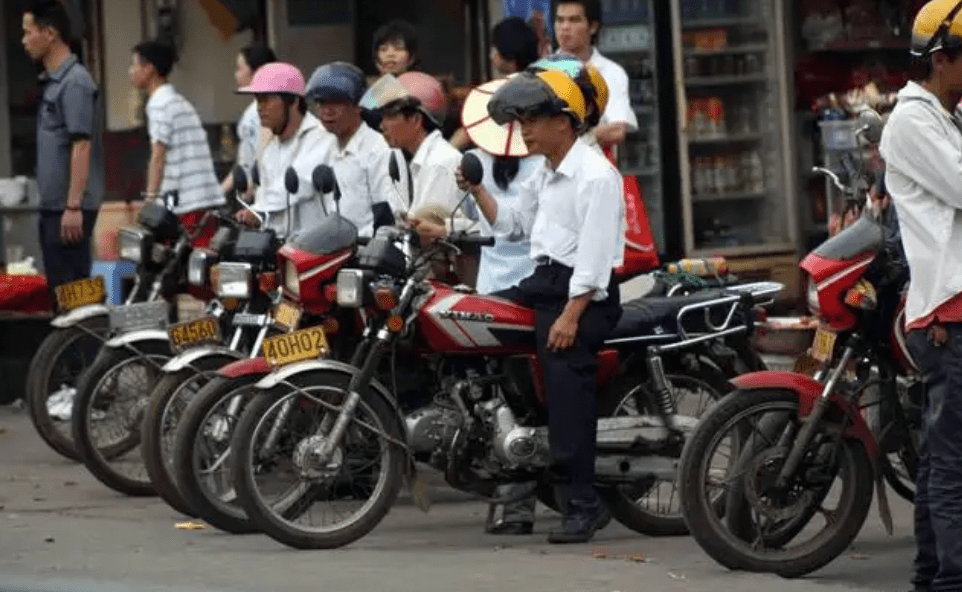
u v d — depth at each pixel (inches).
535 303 471.8
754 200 826.2
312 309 490.6
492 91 504.7
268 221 564.1
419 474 533.3
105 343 561.9
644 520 489.4
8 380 746.2
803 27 817.5
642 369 487.8
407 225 478.0
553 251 468.4
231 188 714.8
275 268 525.3
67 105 685.9
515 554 465.4
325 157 553.9
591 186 462.0
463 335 469.7
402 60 622.5
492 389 478.0
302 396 466.3
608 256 462.9
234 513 493.4
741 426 436.5
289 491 475.5
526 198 485.4
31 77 872.9
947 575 393.1
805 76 820.0
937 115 387.9
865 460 433.4
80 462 617.0
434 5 845.2
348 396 468.8
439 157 521.0
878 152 435.5
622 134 600.7
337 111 545.6
